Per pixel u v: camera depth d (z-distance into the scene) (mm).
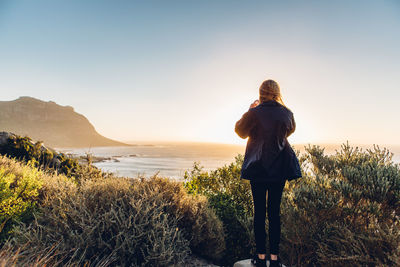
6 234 3354
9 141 7578
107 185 3998
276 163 2436
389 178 4027
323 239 3807
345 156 5145
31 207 3807
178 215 3990
